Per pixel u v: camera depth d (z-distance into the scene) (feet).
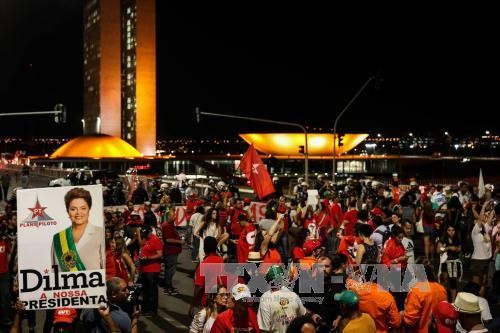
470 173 488.85
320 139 294.46
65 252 21.04
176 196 105.81
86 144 360.28
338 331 22.61
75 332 23.13
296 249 35.22
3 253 36.32
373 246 35.06
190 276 54.34
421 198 71.56
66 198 21.08
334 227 60.08
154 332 35.91
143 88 517.96
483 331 20.75
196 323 25.79
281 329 24.31
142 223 49.29
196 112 138.51
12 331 21.08
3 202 115.34
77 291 21.12
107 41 542.57
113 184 131.03
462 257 58.80
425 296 25.27
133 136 542.16
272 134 299.99
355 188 91.35
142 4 516.32
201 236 45.73
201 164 239.09
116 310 21.67
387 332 24.91
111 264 33.42
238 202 51.29
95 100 564.30
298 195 79.77
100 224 21.22
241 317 23.18
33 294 21.04
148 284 40.04
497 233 44.80
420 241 67.26
